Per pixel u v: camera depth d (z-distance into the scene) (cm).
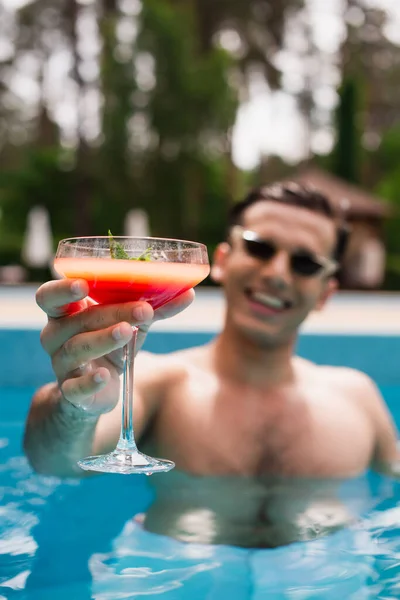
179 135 2186
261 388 203
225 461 187
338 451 196
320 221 200
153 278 118
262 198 205
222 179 2522
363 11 3033
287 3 2784
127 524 150
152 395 194
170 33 2167
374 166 3002
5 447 233
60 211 2320
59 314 122
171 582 119
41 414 147
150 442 195
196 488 176
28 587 115
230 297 202
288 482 185
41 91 2620
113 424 160
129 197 2227
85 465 130
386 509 164
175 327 380
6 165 2844
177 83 2172
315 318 520
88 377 113
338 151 1877
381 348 372
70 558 129
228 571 124
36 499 168
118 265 117
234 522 151
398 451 221
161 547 136
